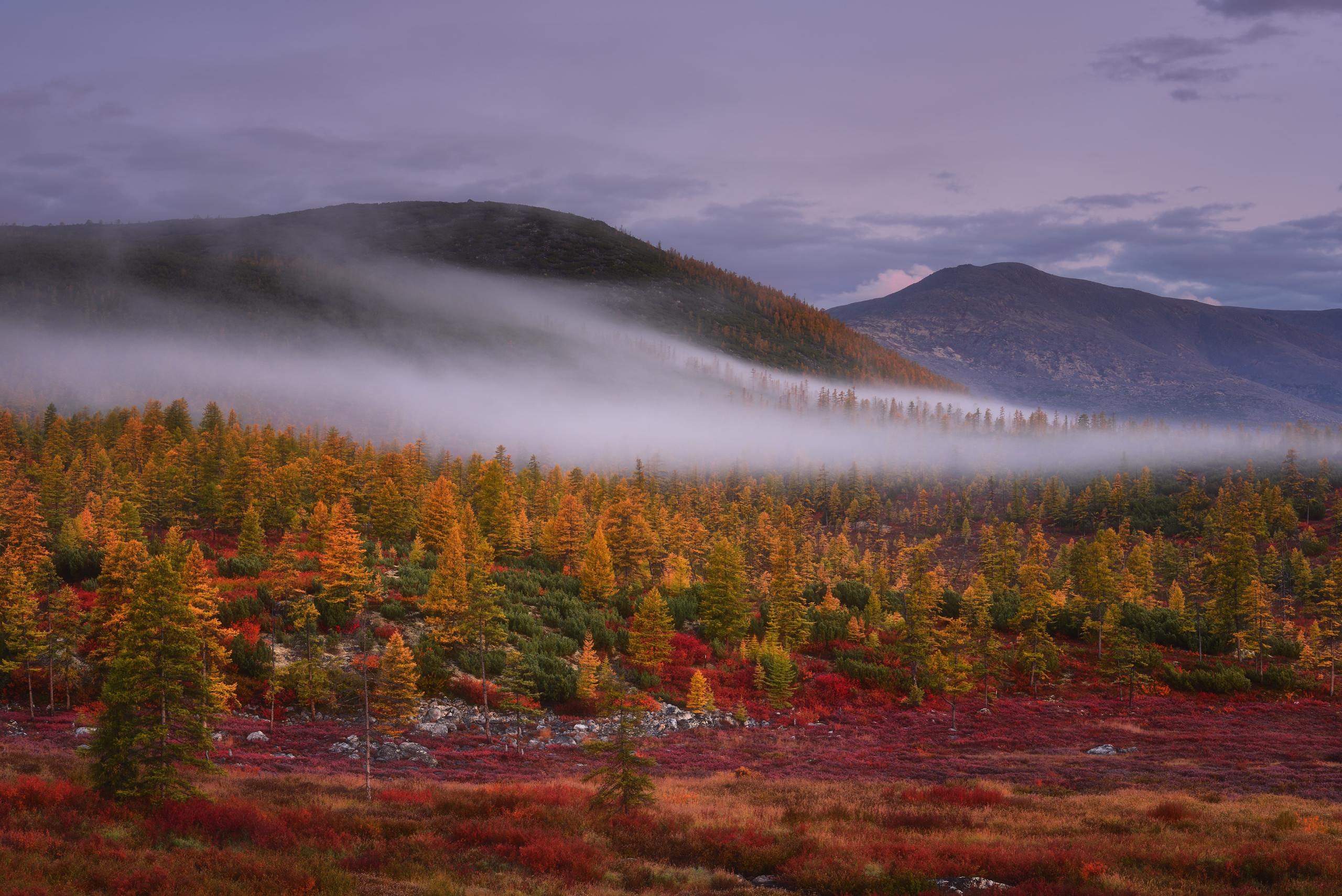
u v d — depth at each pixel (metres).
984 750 52.22
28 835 19.89
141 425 137.25
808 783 39.25
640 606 67.31
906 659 75.62
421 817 27.62
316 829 24.30
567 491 134.25
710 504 157.62
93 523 76.56
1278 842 23.44
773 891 20.52
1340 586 90.38
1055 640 88.88
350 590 62.88
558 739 51.19
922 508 198.62
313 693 50.28
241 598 60.25
